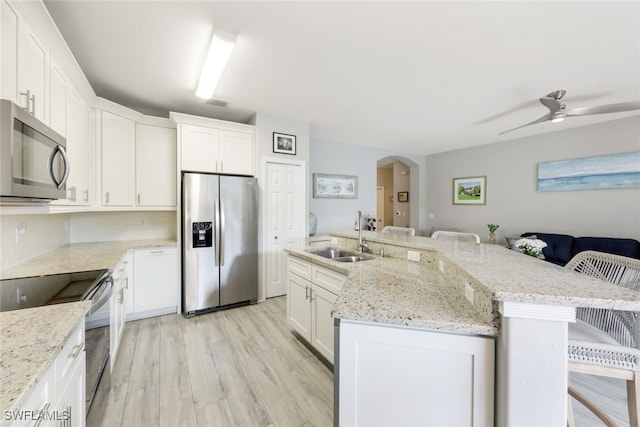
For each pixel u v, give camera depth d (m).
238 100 3.07
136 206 2.97
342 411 1.07
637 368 1.07
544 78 2.53
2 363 0.76
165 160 3.17
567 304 0.80
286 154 3.71
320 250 2.62
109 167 2.69
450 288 1.38
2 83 1.12
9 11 1.17
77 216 3.01
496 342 0.92
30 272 1.69
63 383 0.98
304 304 2.31
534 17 1.71
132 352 2.26
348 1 1.58
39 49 1.46
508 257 1.50
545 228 4.42
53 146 1.37
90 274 1.71
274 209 3.65
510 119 3.74
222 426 1.52
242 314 3.09
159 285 2.98
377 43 2.00
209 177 3.07
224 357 2.21
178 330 2.67
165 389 1.81
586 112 2.54
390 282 1.49
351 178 5.24
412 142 5.12
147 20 1.74
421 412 0.99
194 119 3.11
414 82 2.62
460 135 4.58
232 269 3.21
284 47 2.05
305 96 2.97
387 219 8.55
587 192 3.98
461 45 2.02
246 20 1.75
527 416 0.84
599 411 1.38
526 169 4.64
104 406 1.65
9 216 1.79
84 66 2.29
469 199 5.46
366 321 1.04
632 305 0.78
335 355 1.07
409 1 1.58
